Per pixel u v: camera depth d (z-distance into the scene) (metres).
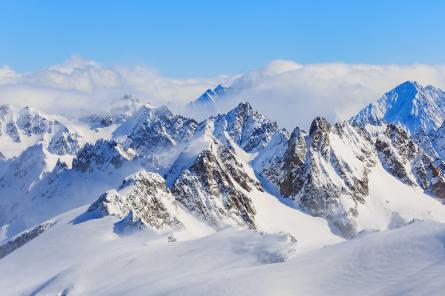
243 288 85.38
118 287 105.19
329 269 88.44
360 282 82.81
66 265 143.38
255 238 118.25
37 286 126.00
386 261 85.94
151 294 93.00
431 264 82.00
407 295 74.44
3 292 134.75
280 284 85.81
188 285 92.06
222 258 112.88
